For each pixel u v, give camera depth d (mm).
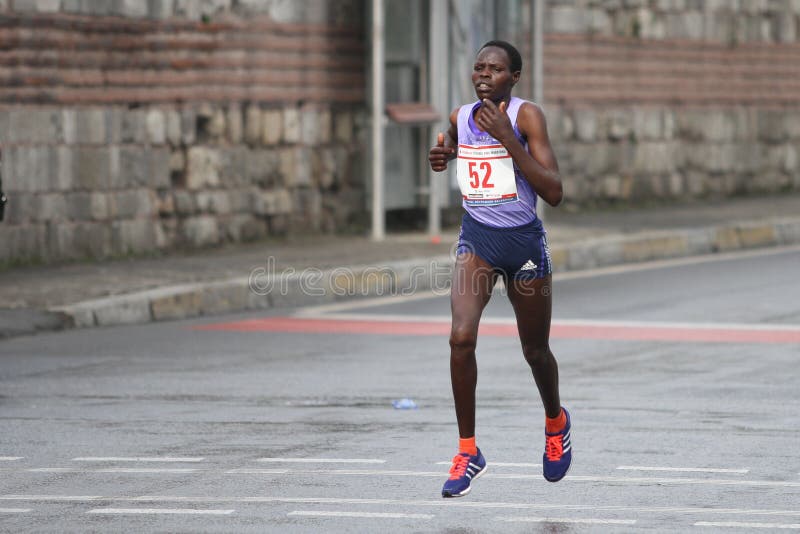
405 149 68875
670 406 33094
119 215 58656
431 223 68375
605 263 64750
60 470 26656
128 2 58594
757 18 92125
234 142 63656
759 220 76188
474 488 25141
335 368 38719
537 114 23281
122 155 58719
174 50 60750
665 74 86188
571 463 26844
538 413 32312
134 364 39438
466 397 23328
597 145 82188
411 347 42469
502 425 30953
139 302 48125
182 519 22969
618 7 82938
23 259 54844
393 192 68562
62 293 48719
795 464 27000
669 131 86688
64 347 42375
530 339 24188
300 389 35562
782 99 94312
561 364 39125
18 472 26516
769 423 31062
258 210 64938
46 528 22438
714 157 89938
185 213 61625
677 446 28688
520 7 72750
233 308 50969
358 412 32594
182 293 49500
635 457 27672
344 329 46281
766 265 64062
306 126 66750
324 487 25203
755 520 22750
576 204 81188
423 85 68750
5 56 54000
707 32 88625
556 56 79562
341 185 68500
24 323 44750
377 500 24250
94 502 24172
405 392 35156
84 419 31750
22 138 54625
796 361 39469
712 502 24031
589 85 81562
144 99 59500
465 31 70438
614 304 51594
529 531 22156
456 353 23297
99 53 57531
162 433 30172
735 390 35094
